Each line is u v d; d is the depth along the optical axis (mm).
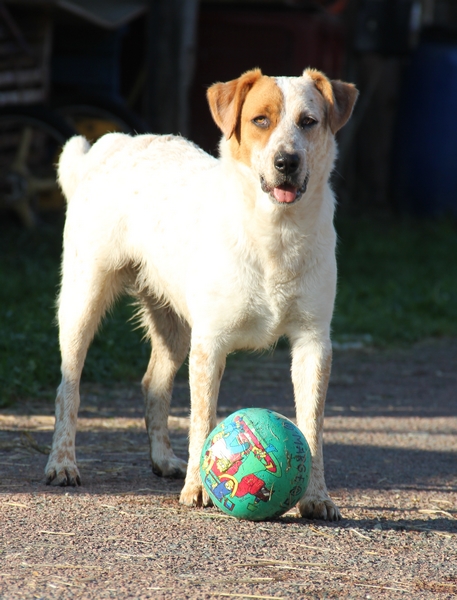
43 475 8664
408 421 11984
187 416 11531
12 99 21297
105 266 9148
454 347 17656
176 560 6500
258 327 7996
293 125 7680
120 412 11570
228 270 7754
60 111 21031
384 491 8672
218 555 6641
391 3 28141
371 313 19125
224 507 7355
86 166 9758
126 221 9047
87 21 22312
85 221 9219
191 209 8383
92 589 5887
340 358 16188
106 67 25312
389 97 33344
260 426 7297
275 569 6422
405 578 6379
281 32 28516
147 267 9102
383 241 26938
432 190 32656
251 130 7781
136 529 7145
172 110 24297
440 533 7453
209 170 8688
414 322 18812
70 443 8602
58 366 13031
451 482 9094
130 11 23547
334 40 31516
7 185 21734
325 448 10367
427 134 32406
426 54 32250
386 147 33688
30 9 21469
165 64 24125
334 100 8062
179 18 23938
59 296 9586
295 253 7699
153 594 5855
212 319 7883
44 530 7020
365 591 6102
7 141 22203
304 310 7887
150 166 9172
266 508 7266
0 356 12977
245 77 7973
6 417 10984
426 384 14516
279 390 13406
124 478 8734
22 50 21484
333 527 7473
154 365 9422
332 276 7961
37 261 19531
